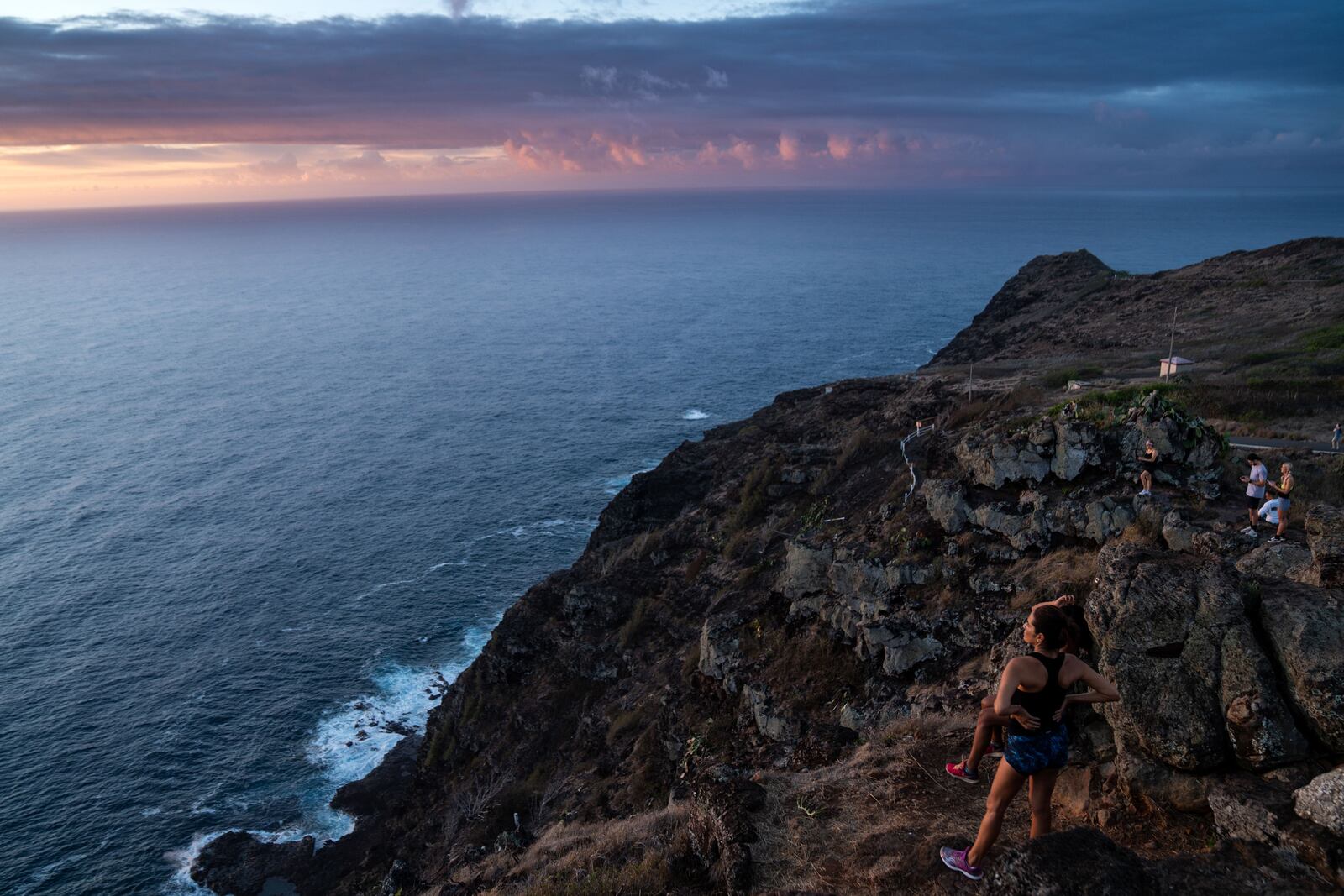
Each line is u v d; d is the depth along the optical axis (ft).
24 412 451.12
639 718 105.29
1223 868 22.06
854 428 163.63
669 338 640.99
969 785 34.09
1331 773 22.35
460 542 273.13
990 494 77.56
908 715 58.34
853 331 628.28
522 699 136.77
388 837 138.31
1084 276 325.21
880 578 76.84
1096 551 66.69
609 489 317.42
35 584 246.88
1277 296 231.91
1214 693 26.58
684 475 185.98
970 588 70.59
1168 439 69.67
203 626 224.53
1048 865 20.63
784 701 75.00
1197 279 275.80
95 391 503.20
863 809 33.65
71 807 160.86
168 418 437.17
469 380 513.45
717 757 74.90
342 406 458.09
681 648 118.52
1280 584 27.94
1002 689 23.93
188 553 268.00
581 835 55.31
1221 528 59.52
